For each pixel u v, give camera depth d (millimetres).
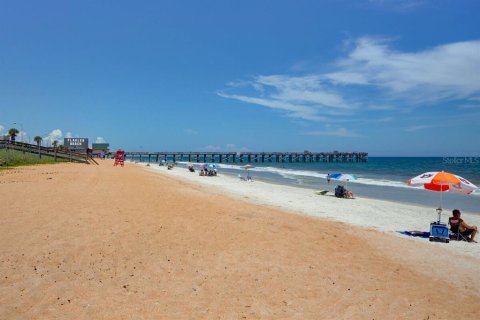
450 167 97500
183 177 42344
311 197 26109
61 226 10359
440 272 9477
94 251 8734
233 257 9078
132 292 6895
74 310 6070
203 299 6797
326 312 6578
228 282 7621
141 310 6223
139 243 9562
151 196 17094
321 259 9453
